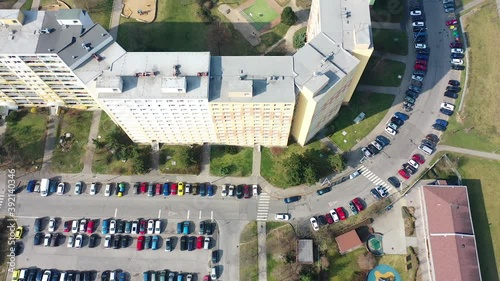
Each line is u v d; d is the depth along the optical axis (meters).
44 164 134.50
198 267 122.56
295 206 128.50
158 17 152.88
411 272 119.75
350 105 140.00
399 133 136.25
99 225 127.44
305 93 108.25
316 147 135.12
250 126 121.75
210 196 130.12
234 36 149.12
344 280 119.81
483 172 130.50
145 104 110.31
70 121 139.38
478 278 114.00
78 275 120.88
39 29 115.06
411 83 142.38
